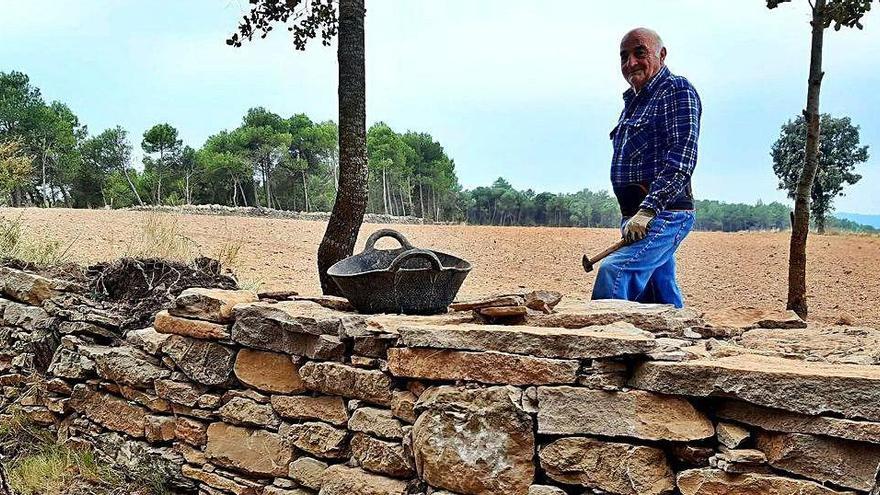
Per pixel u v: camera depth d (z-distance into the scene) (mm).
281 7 6684
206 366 4434
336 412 3857
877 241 17781
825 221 25688
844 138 22609
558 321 3775
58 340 5742
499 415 3184
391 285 4102
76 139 47125
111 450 4938
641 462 2895
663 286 4871
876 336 4066
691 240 18922
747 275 12461
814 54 6684
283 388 4094
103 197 43375
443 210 56875
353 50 5922
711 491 2746
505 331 3242
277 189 51938
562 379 3076
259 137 48906
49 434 5449
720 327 4055
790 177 19875
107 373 4980
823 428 2535
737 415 2783
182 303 4582
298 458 4008
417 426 3416
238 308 4273
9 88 43562
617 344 2957
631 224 4316
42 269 6742
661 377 2875
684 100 4402
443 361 3410
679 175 4312
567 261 13914
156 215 13156
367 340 3754
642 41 4551
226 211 26484
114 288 6098
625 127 4668
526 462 3137
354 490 3646
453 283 4289
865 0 6438
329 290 5910
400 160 47500
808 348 3711
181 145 47375
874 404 2438
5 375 5992
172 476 4551
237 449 4262
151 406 4730
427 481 3391
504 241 17391
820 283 11430
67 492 4625
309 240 15891
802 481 2582
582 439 3014
